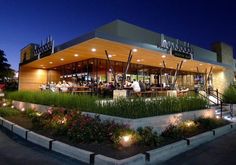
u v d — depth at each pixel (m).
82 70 16.95
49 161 4.81
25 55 24.33
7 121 8.81
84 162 4.68
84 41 10.26
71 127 6.16
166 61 17.05
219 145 6.36
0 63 30.84
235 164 4.74
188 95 10.15
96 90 13.66
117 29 14.88
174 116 7.41
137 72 19.16
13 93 15.69
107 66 16.44
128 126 5.92
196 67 21.42
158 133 6.57
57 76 21.11
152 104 7.28
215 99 15.33
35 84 21.30
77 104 8.52
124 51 12.82
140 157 4.49
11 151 5.56
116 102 7.26
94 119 6.68
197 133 7.13
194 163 4.79
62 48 12.31
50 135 6.48
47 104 10.48
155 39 17.48
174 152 5.44
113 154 4.72
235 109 12.74
